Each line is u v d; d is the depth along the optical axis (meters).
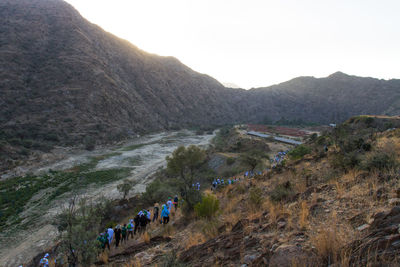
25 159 49.88
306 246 2.89
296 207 4.76
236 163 38.34
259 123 189.50
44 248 19.03
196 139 100.31
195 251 4.46
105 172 46.03
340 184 5.32
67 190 34.56
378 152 5.94
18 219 24.89
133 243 9.03
